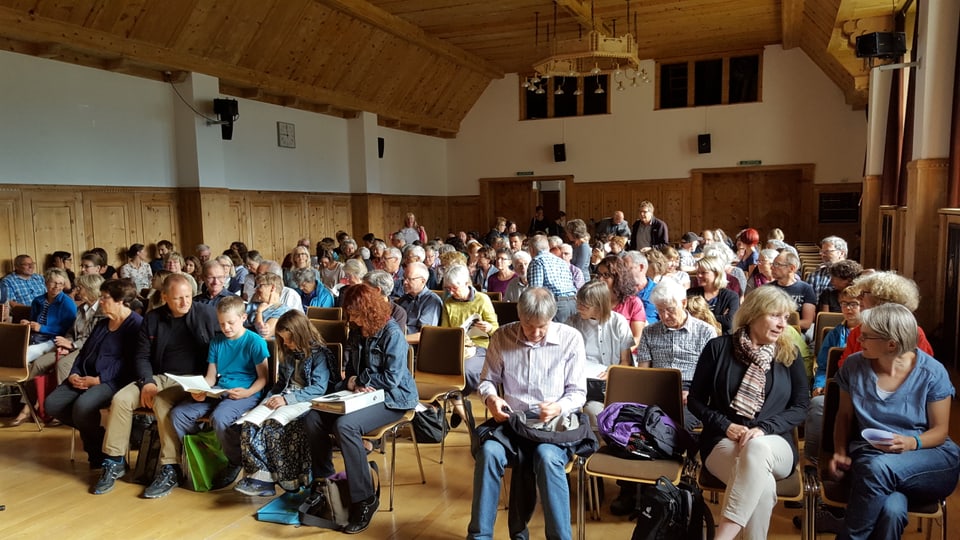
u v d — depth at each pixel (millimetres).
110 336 4016
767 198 14438
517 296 5375
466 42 13156
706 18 11992
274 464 3379
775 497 2508
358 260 5438
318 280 5812
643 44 13555
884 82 9969
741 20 12117
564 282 4953
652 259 4910
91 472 3879
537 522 3178
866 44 6684
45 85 7785
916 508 2422
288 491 3424
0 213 7367
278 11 9516
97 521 3248
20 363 4512
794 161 13820
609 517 3170
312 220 12281
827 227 13703
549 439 2760
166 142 9289
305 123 12023
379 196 13602
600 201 15336
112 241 8609
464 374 3947
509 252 6762
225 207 9781
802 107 13664
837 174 13539
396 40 11961
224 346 3746
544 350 2994
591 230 15359
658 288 3381
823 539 2932
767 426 2641
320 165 12461
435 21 11758
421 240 11734
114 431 3650
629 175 15047
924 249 5660
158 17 8305
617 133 15062
